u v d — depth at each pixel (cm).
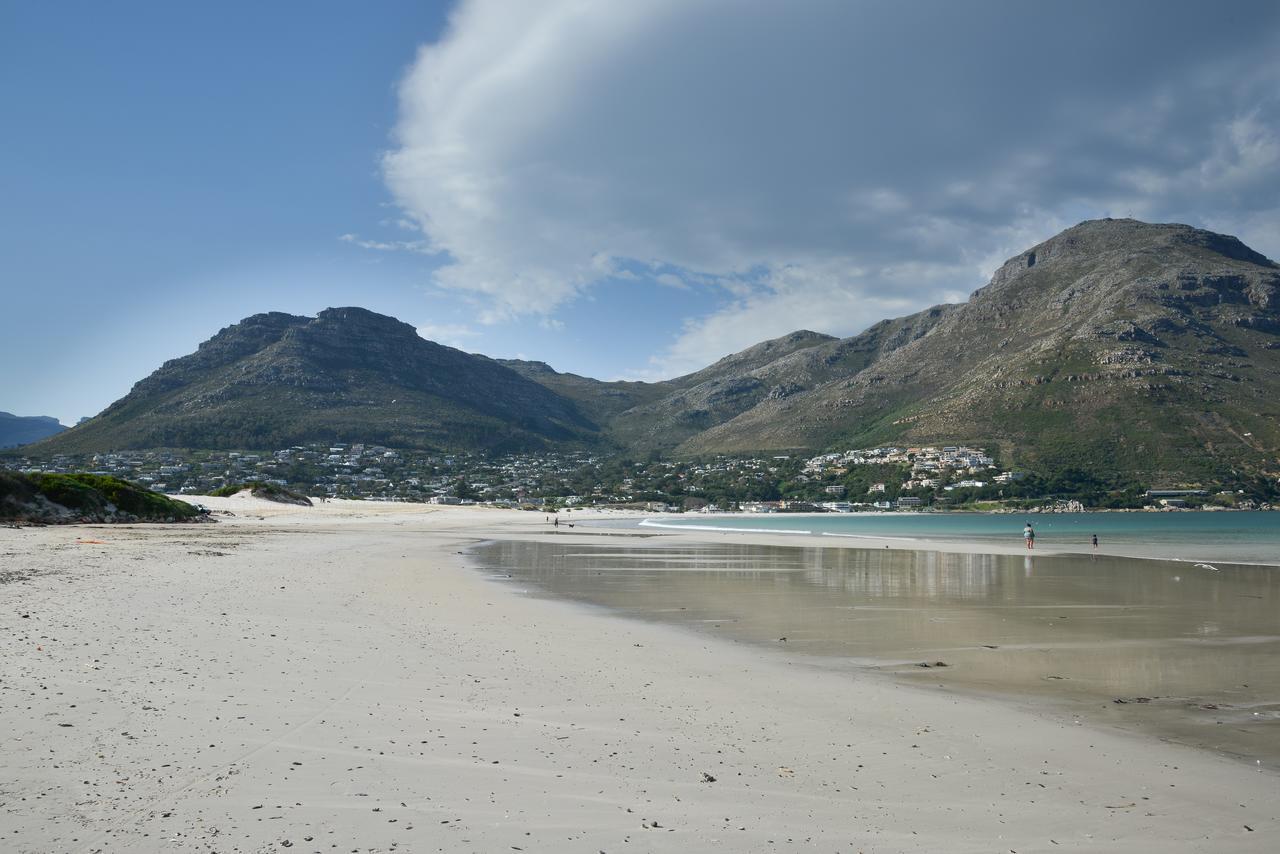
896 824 693
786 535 7119
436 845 600
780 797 747
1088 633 1745
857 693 1172
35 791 642
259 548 3606
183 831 592
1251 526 9025
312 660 1199
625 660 1370
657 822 672
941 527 9962
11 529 3834
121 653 1131
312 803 664
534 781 754
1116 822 710
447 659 1288
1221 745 939
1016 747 922
